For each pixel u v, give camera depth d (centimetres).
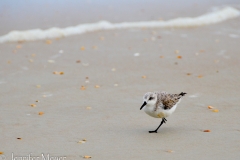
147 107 1280
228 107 1564
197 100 1642
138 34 2653
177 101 1300
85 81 1886
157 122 1432
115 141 1262
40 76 1952
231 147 1204
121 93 1738
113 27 2794
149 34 2659
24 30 2639
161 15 3100
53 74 1980
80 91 1761
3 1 3331
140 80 1889
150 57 2219
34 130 1362
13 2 3331
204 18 3053
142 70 2025
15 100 1662
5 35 2553
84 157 1145
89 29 2741
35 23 2794
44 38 2572
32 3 3334
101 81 1881
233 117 1462
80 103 1628
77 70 2031
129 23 2884
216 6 3403
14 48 2377
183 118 1457
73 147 1218
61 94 1730
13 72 2003
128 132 1338
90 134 1324
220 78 1912
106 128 1377
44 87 1816
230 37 2642
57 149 1204
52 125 1407
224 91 1745
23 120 1455
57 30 2659
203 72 1994
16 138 1290
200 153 1162
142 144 1236
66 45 2436
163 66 2083
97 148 1209
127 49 2358
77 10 3167
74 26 2756
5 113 1521
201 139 1268
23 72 2008
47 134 1325
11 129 1366
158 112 1273
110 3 3431
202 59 2192
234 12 3241
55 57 2228
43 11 3108
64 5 3316
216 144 1227
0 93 1738
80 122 1434
